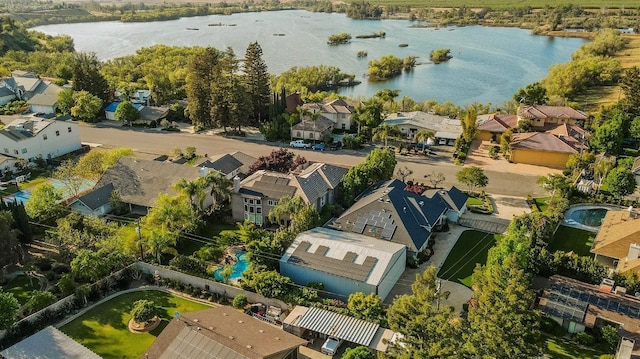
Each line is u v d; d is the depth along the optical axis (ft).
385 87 515.09
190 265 184.34
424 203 217.15
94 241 188.96
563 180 246.68
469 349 118.62
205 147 328.49
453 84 524.11
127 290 176.96
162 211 198.59
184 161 292.20
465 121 322.14
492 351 118.42
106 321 160.15
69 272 184.96
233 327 140.56
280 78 495.41
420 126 345.92
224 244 203.72
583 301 156.66
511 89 504.02
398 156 312.91
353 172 241.55
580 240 210.18
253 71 366.84
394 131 337.52
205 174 236.02
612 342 144.15
